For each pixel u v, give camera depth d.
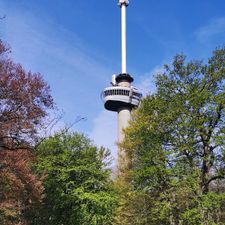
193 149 26.27
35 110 20.50
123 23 145.50
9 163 20.78
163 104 28.50
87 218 42.59
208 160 25.80
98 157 47.31
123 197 39.59
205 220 24.97
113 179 47.62
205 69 27.89
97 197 43.31
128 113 127.56
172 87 28.39
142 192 30.52
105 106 130.62
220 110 25.94
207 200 24.09
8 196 22.34
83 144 46.56
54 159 43.12
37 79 20.55
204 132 25.89
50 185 42.34
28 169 22.83
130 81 134.38
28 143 21.59
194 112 26.77
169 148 28.19
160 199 29.50
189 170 26.39
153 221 31.92
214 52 28.09
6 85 19.72
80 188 43.22
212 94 26.86
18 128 20.12
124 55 139.75
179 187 26.58
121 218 40.62
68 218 42.97
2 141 20.52
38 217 39.41
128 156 38.06
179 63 28.53
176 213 28.11
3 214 25.44
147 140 29.39
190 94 27.05
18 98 19.98
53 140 42.09
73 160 44.94
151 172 27.66
